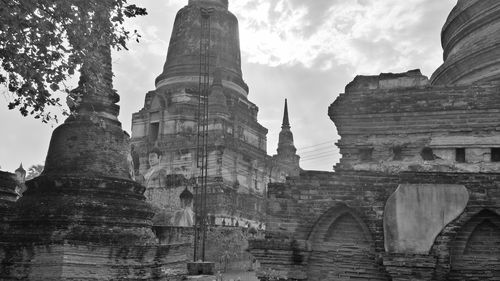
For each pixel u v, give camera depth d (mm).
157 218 41125
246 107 59094
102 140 20234
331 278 14727
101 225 18688
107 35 14305
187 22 59656
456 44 19109
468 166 14711
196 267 31484
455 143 14898
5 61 13789
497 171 14383
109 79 21328
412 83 15727
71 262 17375
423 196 14008
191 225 40500
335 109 16031
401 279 13547
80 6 13531
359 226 14828
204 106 48156
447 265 13547
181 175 48438
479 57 17109
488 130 14703
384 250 14102
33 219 18328
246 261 41156
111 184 19781
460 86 15070
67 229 18094
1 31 13289
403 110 15414
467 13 18359
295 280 14711
